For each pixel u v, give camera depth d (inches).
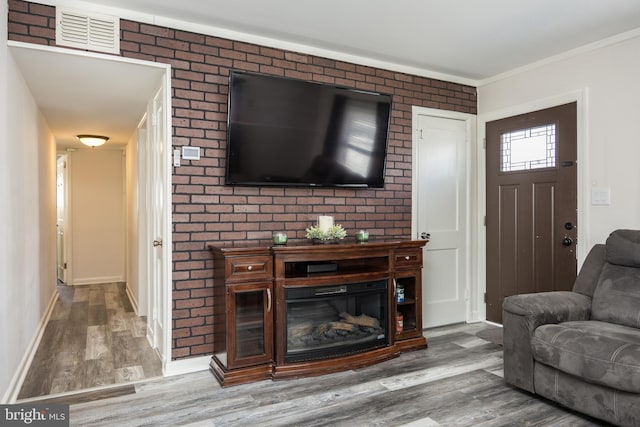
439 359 125.9
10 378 99.2
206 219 119.3
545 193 145.2
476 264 170.1
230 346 107.0
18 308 109.9
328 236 123.3
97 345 139.9
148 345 139.7
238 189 123.9
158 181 128.3
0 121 90.1
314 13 111.5
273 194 129.5
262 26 119.3
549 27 119.6
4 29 93.5
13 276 103.4
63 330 157.9
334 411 92.9
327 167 133.5
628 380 78.0
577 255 135.0
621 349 81.0
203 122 118.7
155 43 112.2
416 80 156.1
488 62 149.0
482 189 168.4
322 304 119.5
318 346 116.6
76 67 111.0
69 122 175.2
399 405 96.0
